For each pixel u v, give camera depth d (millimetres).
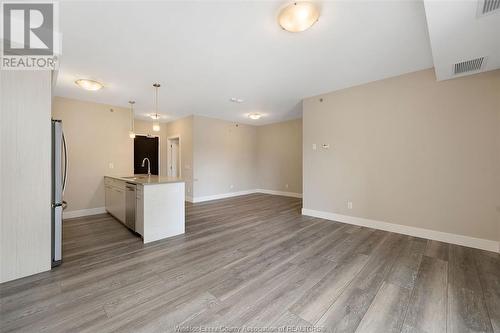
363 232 3365
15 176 2039
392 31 2172
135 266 2287
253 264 2332
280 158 7234
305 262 2375
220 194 6664
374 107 3533
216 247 2803
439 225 2998
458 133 2854
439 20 1715
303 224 3811
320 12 1891
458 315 1555
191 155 6031
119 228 3596
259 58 2746
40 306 1640
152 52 2582
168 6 1816
